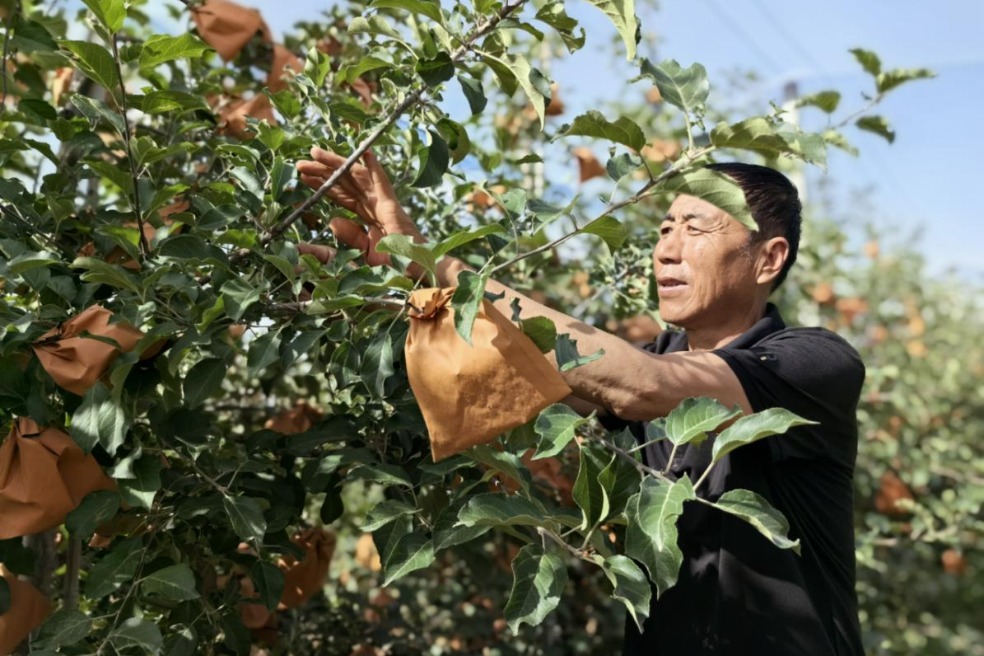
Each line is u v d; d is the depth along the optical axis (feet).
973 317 21.48
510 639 8.62
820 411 4.50
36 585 4.97
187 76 6.64
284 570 5.54
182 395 4.96
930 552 13.09
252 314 4.41
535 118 8.70
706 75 3.85
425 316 3.64
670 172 3.66
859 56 5.41
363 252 4.45
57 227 4.66
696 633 4.45
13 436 3.96
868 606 14.48
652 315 6.81
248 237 4.27
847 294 16.26
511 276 7.07
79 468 4.06
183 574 4.00
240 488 4.96
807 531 4.64
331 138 5.16
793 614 4.33
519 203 4.35
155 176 5.75
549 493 6.27
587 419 3.52
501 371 3.50
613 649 9.41
